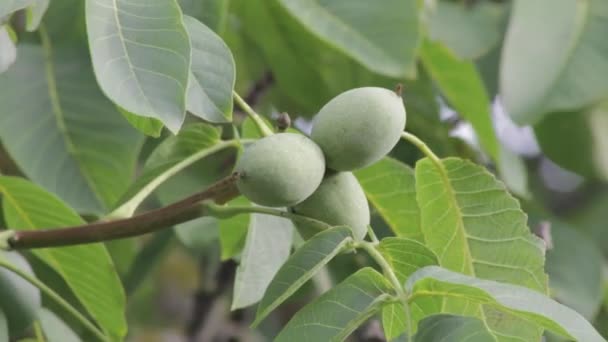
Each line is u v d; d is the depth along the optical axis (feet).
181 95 2.35
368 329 3.84
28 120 3.36
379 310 2.43
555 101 3.71
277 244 2.90
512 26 3.73
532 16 3.74
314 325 2.43
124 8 2.42
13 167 3.82
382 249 2.56
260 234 2.88
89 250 2.94
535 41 3.74
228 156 3.62
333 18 3.42
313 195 2.58
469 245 2.79
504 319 2.65
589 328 2.29
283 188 2.48
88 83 3.43
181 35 2.39
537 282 2.75
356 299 2.44
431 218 2.81
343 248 2.48
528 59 3.72
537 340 2.63
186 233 3.39
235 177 2.49
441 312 2.54
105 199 3.40
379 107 2.54
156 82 2.36
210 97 2.52
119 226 2.58
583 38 3.76
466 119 3.81
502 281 2.77
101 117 3.41
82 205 3.38
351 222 2.59
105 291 3.01
